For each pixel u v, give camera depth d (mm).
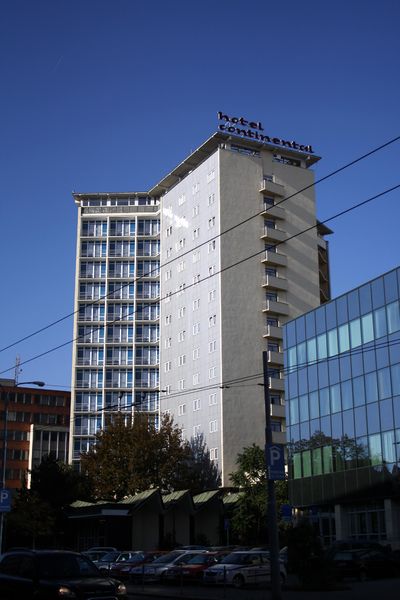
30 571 16891
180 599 27766
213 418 79000
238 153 87312
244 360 80312
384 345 46562
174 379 87125
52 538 68875
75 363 99500
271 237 85250
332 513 50438
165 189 101875
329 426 51125
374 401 46938
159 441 72875
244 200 86000
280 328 82938
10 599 16953
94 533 64125
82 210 105625
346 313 50688
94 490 71688
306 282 86812
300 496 53500
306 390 54156
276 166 89438
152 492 62031
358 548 36656
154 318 100312
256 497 63531
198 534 67062
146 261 102688
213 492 67625
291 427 55438
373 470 46188
